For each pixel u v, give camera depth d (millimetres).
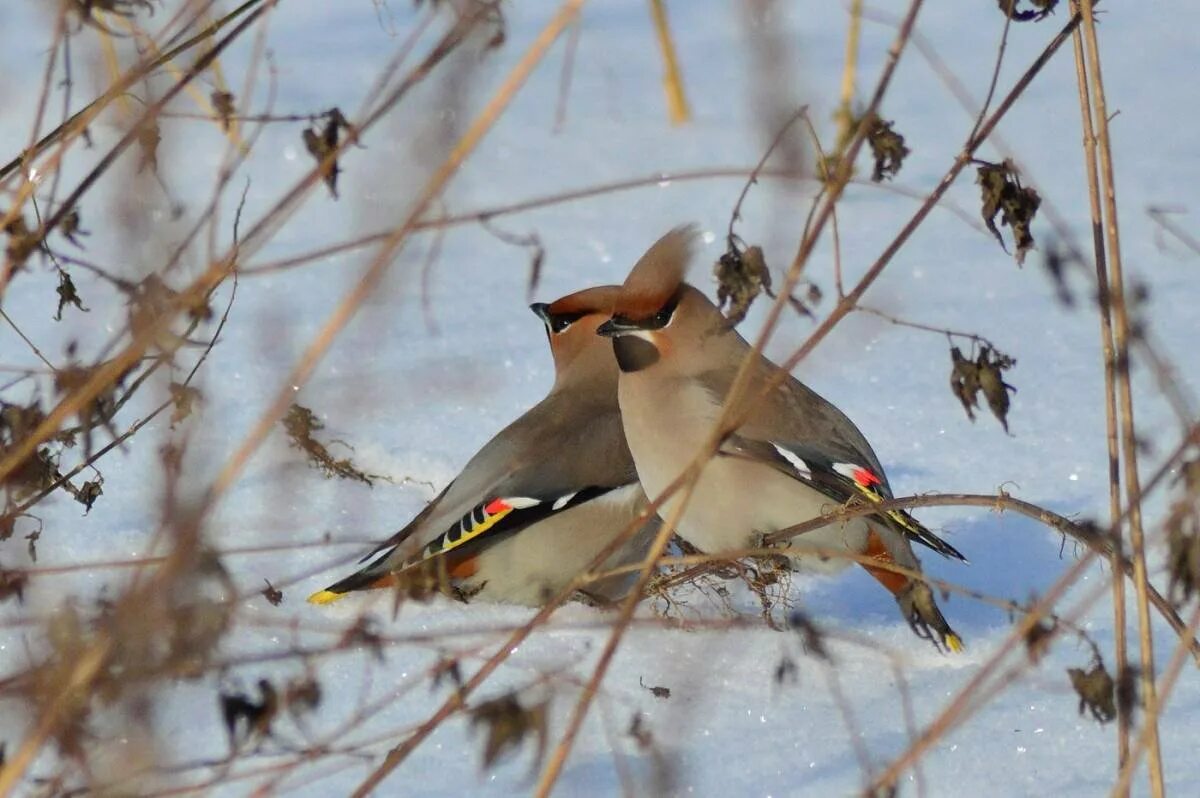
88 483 7969
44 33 16797
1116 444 6652
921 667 7875
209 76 14562
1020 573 9094
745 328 12328
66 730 5633
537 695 7398
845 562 8773
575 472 9203
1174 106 17625
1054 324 12484
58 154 6820
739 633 8266
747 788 6684
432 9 6473
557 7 21688
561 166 16062
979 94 18078
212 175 15430
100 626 6203
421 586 7570
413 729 6469
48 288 12461
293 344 11344
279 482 9477
